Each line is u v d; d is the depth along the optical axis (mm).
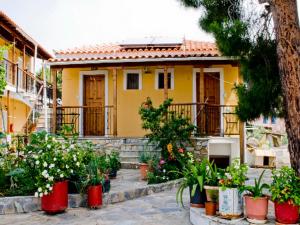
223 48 6461
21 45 18953
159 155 11008
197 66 12820
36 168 6773
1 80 8859
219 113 13570
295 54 5539
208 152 11633
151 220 6016
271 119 6664
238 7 6816
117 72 14227
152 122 10367
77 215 6379
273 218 5109
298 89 5492
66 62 13000
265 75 6410
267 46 6484
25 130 16844
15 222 5953
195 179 5914
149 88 14055
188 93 13797
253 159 13617
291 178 4824
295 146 5469
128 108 14094
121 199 7578
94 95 14445
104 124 14203
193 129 10609
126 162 11781
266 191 6602
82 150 7410
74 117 14180
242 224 4895
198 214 5527
